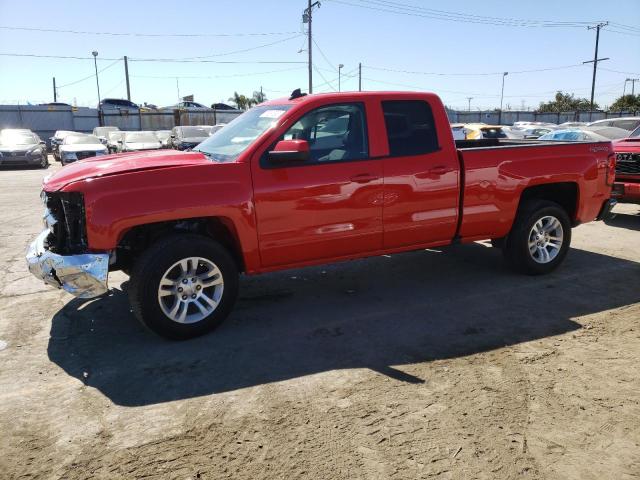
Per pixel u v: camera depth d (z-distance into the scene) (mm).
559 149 5742
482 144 7219
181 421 3191
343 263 6613
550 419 3174
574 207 6062
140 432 3084
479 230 5473
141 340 4359
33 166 22203
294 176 4477
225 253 4359
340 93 4789
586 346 4168
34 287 5691
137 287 4078
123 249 4582
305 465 2779
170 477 2701
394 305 5121
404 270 6277
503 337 4355
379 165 4812
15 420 3215
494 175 5379
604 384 3578
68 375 3775
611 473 2713
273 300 5293
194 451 2904
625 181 8375
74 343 4309
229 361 3973
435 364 3895
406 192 4949
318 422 3162
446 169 5113
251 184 4320
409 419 3184
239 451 2902
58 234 4211
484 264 6469
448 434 3035
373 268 6387
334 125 4719
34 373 3803
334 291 5555
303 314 4910
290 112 4527
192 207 4098
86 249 3977
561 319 4723
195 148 5320
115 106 41812
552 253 5953
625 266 6328
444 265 6445
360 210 4770
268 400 3416
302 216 4539
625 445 2934
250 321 4746
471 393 3475
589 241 7656
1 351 4160
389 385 3592
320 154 4629
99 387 3602
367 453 2871
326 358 4012
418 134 5043
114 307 5102
